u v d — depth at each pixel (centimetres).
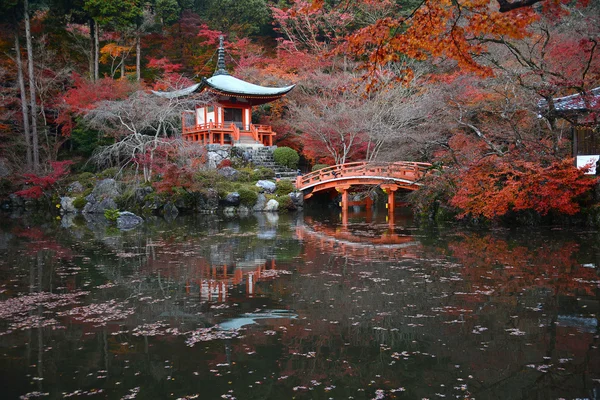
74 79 2912
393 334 649
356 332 659
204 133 3125
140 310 770
